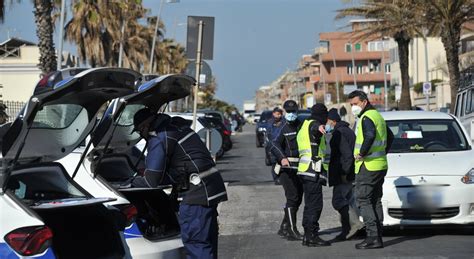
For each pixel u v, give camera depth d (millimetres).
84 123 5684
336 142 10031
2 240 4629
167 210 6688
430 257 8891
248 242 10422
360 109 9547
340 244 10000
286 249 9773
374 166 9398
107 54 43219
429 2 26656
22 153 5441
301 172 9766
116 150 7004
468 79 17203
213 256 6492
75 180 6211
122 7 41500
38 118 5250
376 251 9398
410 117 11867
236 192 16578
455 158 10555
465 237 10281
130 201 6516
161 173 6316
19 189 5719
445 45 26781
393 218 10070
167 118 6441
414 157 10711
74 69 5453
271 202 14695
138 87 6043
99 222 5508
